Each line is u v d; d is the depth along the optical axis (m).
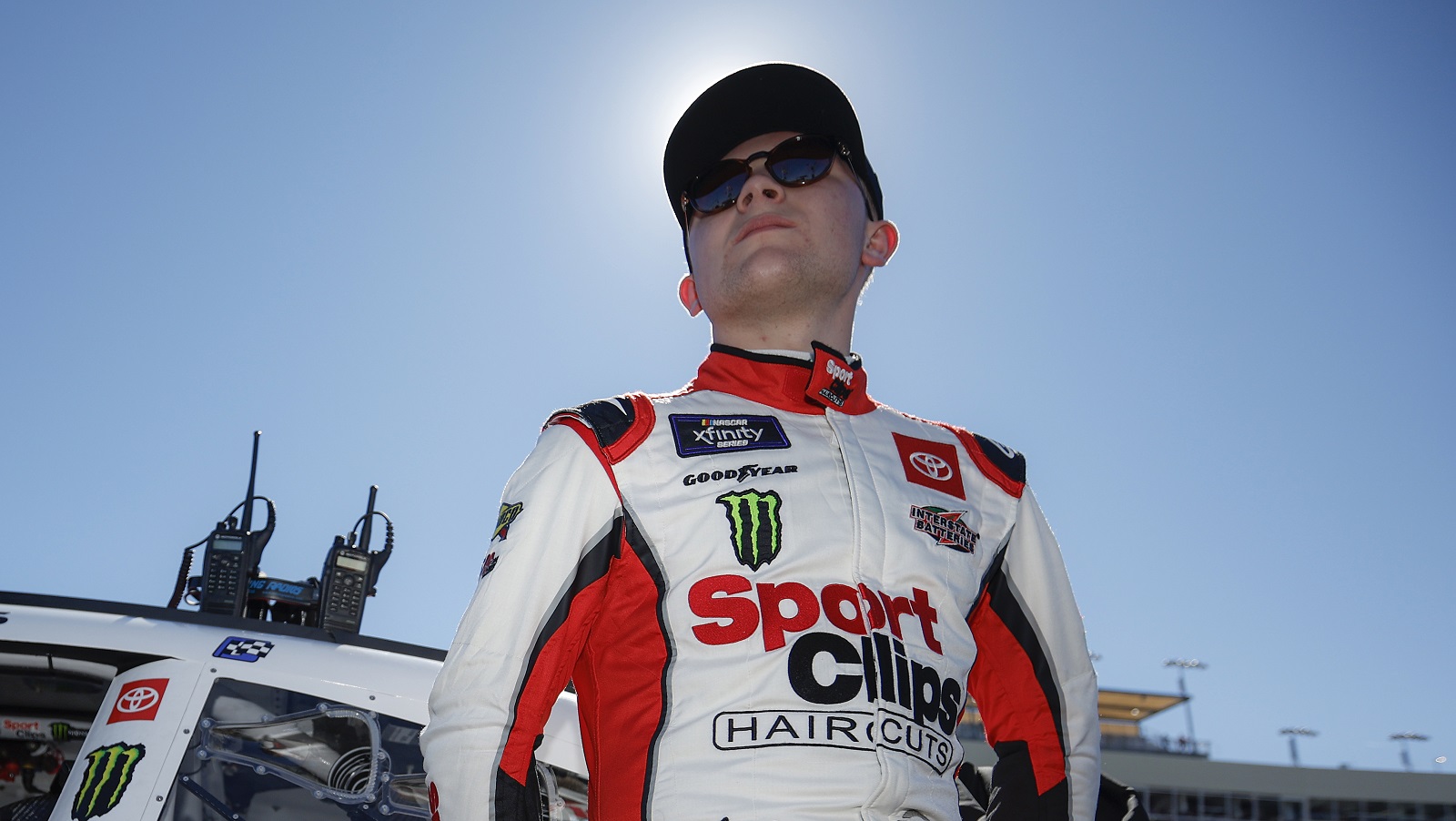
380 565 2.93
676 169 1.87
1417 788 32.97
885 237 1.91
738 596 1.34
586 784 2.24
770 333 1.70
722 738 1.25
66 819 2.06
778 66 1.81
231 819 2.10
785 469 1.45
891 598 1.39
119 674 2.27
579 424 1.45
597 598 1.40
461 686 1.32
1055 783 1.55
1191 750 36.78
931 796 1.30
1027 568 1.63
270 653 2.29
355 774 2.19
